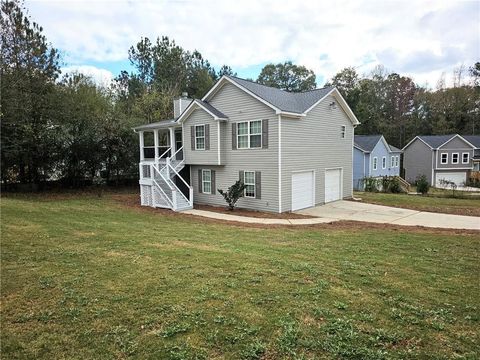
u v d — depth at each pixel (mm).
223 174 17234
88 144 22625
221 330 3629
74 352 3266
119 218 12008
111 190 23500
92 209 14109
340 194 19156
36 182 21969
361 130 48688
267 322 3785
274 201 15117
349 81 51844
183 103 19875
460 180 37156
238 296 4508
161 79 42062
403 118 52375
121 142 24703
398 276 5363
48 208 12898
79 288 4809
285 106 15336
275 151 14828
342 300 4383
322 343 3346
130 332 3605
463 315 3947
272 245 7785
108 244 7461
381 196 20750
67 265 5855
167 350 3273
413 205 16656
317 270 5617
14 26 18734
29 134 19875
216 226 11133
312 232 9891
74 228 9266
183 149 18594
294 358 3117
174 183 17000
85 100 24156
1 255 6426
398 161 38531
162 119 31578
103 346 3361
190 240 8219
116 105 29234
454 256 6703
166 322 3807
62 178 23250
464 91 48688
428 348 3254
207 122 17062
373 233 9633
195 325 3738
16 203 13445
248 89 15414
